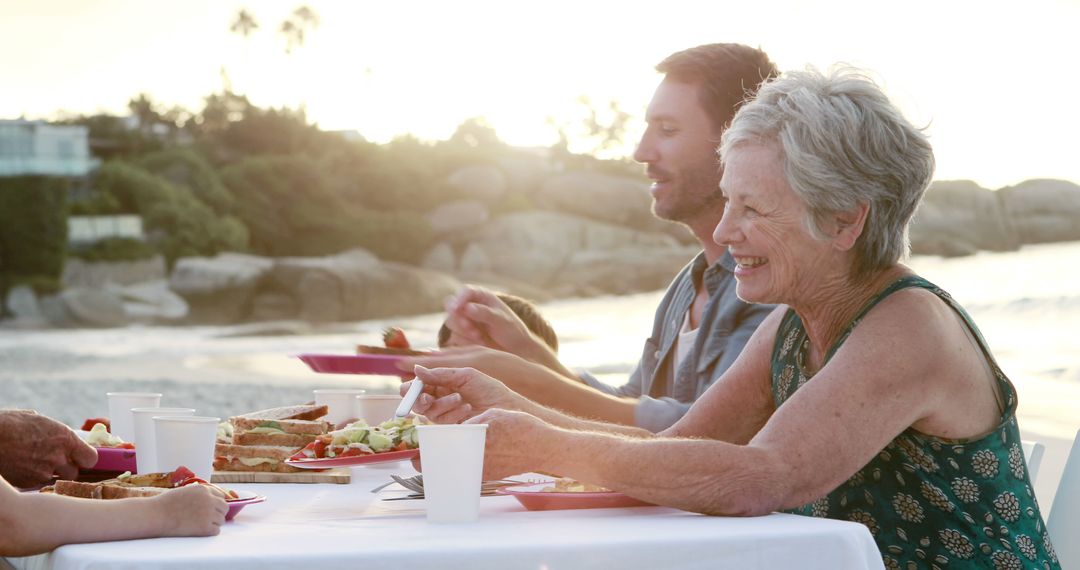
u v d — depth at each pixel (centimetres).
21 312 4566
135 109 6525
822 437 151
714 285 265
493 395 178
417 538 127
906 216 164
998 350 1630
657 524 139
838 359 157
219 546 122
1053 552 168
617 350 2358
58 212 4922
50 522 123
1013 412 163
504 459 152
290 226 5747
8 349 3064
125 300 4844
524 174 5800
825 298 167
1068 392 1120
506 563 120
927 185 165
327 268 4753
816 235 162
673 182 271
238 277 4762
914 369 154
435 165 5941
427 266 5669
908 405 153
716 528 135
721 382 196
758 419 195
